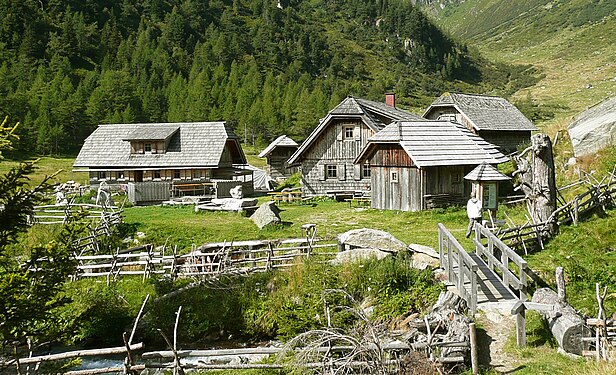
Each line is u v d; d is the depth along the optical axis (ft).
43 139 259.80
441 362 39.83
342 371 36.94
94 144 154.61
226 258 66.44
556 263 58.34
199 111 339.77
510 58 628.69
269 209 91.40
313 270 60.85
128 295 62.69
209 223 93.76
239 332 59.31
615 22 572.92
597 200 73.82
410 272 57.93
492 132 147.23
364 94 494.18
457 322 43.83
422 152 98.84
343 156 128.26
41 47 424.05
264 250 67.41
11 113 281.95
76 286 64.23
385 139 101.71
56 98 305.32
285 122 334.85
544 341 43.70
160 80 408.67
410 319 51.21
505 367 40.34
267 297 60.64
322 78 542.98
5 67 353.92
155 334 58.49
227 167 156.15
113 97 338.34
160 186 125.70
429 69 605.73
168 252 79.92
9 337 36.70
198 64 468.34
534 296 47.42
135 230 87.81
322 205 116.67
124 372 38.55
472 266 46.16
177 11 571.28
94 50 450.30
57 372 38.75
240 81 426.51
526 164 70.18
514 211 87.30
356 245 64.03
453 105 148.46
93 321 58.65
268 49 559.79
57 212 101.96
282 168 187.73
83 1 520.83
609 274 55.21
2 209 37.47
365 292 57.00
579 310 48.70
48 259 39.37
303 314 53.16
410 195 100.42
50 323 44.47
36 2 482.28
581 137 98.27
